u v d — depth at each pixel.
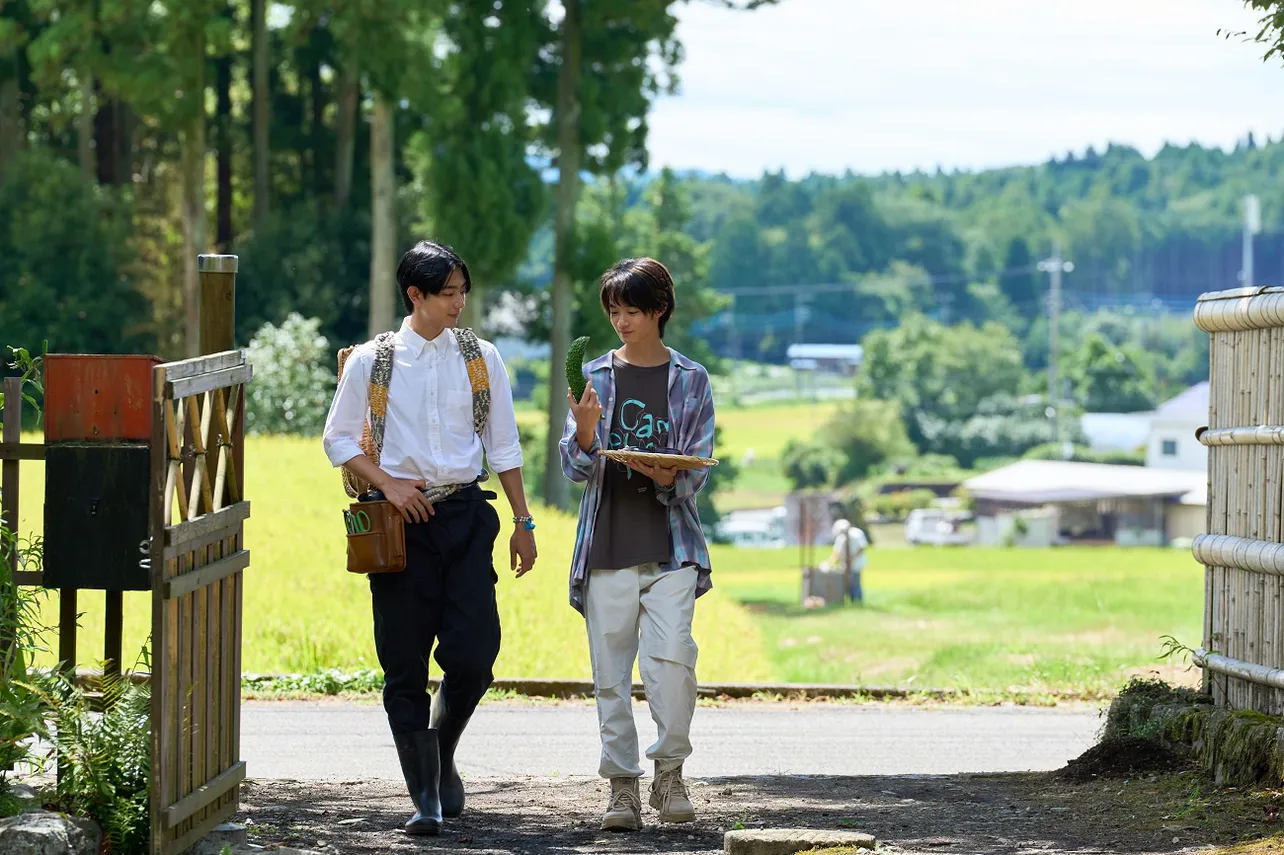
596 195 103.75
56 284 67.25
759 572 78.50
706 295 97.88
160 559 6.60
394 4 51.31
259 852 7.29
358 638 19.27
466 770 11.83
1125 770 9.89
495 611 8.55
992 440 166.25
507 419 8.70
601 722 8.71
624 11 56.66
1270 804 8.38
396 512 8.26
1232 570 9.74
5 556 7.20
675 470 8.48
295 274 68.12
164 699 6.75
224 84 75.50
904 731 14.62
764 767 12.47
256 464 39.41
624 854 7.89
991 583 59.03
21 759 7.22
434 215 55.25
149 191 74.69
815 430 165.12
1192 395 167.38
